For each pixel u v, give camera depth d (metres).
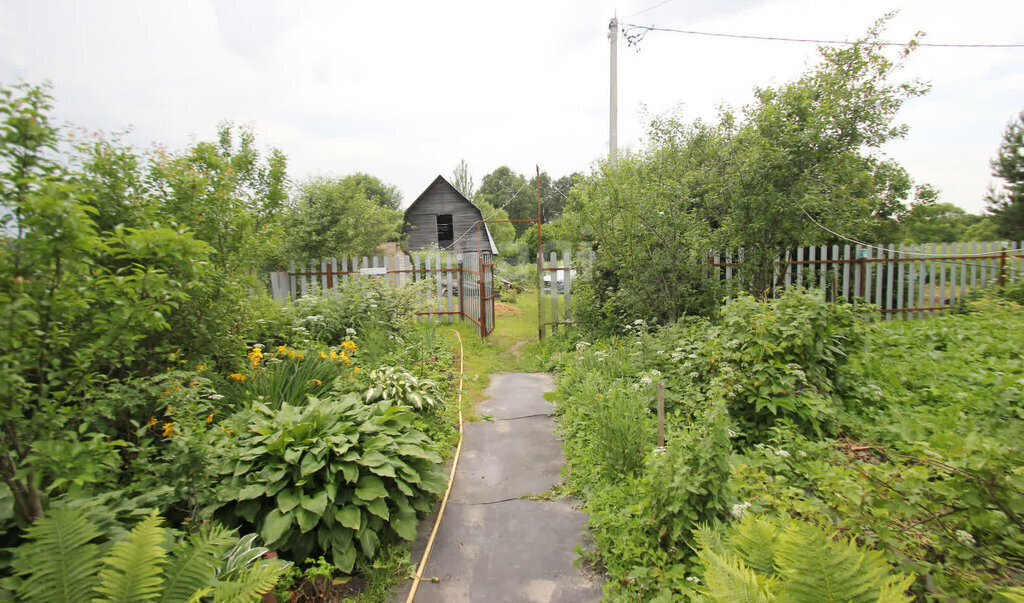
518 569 3.13
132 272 3.65
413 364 6.68
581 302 8.66
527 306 17.59
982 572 1.88
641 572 2.69
